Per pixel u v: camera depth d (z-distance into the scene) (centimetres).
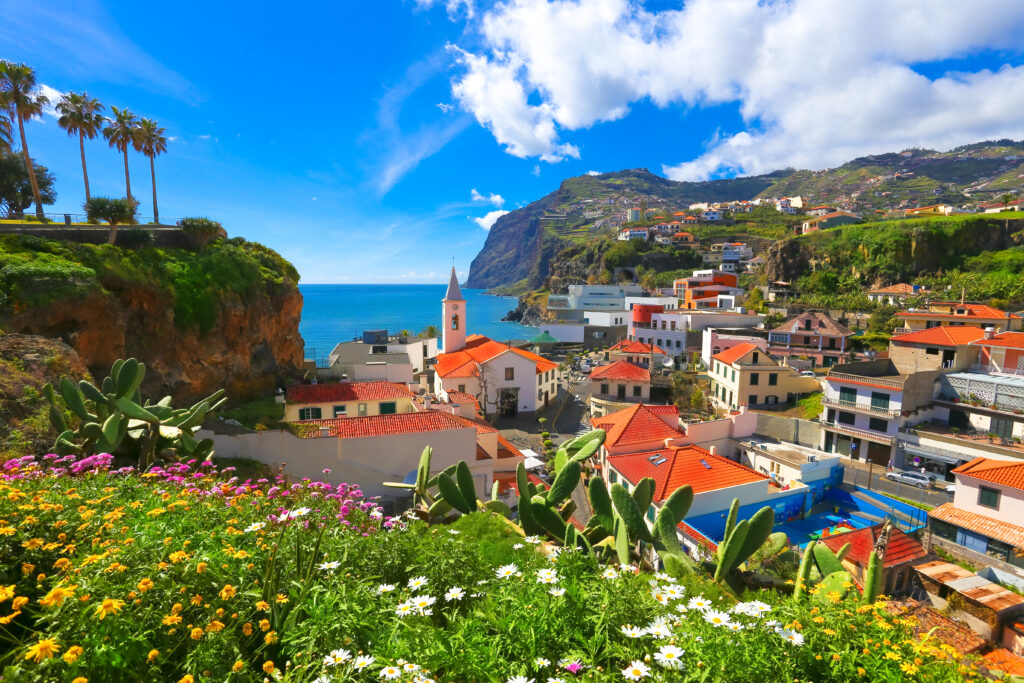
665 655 377
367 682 399
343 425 2642
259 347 3919
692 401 5953
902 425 3944
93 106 4966
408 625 447
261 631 461
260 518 734
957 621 1833
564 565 580
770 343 7231
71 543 530
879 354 6512
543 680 397
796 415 4841
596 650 416
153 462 1641
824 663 414
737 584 925
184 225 3709
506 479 2948
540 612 447
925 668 409
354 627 446
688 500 978
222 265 3709
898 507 3130
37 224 3503
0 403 1619
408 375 4756
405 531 776
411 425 2683
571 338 11306
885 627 462
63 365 2078
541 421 5262
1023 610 1838
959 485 2830
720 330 7556
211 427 2417
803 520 2992
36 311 2425
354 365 4672
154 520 621
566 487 1144
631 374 6006
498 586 562
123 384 1586
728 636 406
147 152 5362
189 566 470
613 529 1048
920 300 8625
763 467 3578
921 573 2072
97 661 363
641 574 590
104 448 1535
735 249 16825
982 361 4297
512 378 5862
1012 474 2667
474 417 4003
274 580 516
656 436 3531
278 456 2395
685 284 12988
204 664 383
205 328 3369
